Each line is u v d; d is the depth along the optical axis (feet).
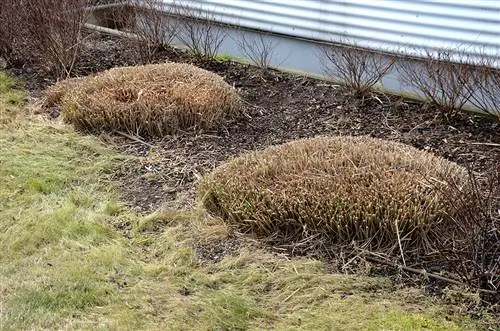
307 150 14.23
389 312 10.30
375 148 14.02
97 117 17.06
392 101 18.65
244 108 18.53
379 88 19.33
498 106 16.92
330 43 21.15
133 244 12.38
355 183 12.66
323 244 12.07
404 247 11.81
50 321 10.22
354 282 11.06
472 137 16.37
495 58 17.54
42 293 10.82
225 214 13.19
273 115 18.34
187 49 23.58
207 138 16.78
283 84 20.65
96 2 26.23
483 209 11.47
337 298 10.70
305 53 22.03
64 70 21.02
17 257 11.93
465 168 14.21
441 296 10.69
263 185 13.05
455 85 17.06
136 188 14.46
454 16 18.11
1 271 11.50
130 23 23.25
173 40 24.39
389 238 11.94
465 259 10.97
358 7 20.17
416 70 19.07
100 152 15.98
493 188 12.39
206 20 23.63
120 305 10.60
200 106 17.24
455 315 10.24
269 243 12.33
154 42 22.94
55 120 17.90
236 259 11.73
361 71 18.80
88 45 24.26
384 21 19.67
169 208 13.52
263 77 21.25
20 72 21.65
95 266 11.62
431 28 18.66
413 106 18.30
